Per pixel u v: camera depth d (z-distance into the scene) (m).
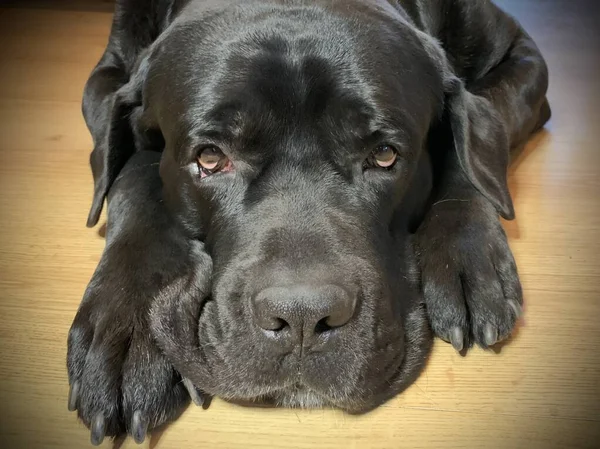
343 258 0.36
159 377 0.37
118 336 0.38
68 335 0.39
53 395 0.40
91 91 0.56
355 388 0.35
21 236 0.52
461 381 0.41
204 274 0.41
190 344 0.38
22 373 0.41
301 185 0.39
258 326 0.35
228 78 0.38
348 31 0.40
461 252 0.42
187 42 0.42
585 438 0.38
